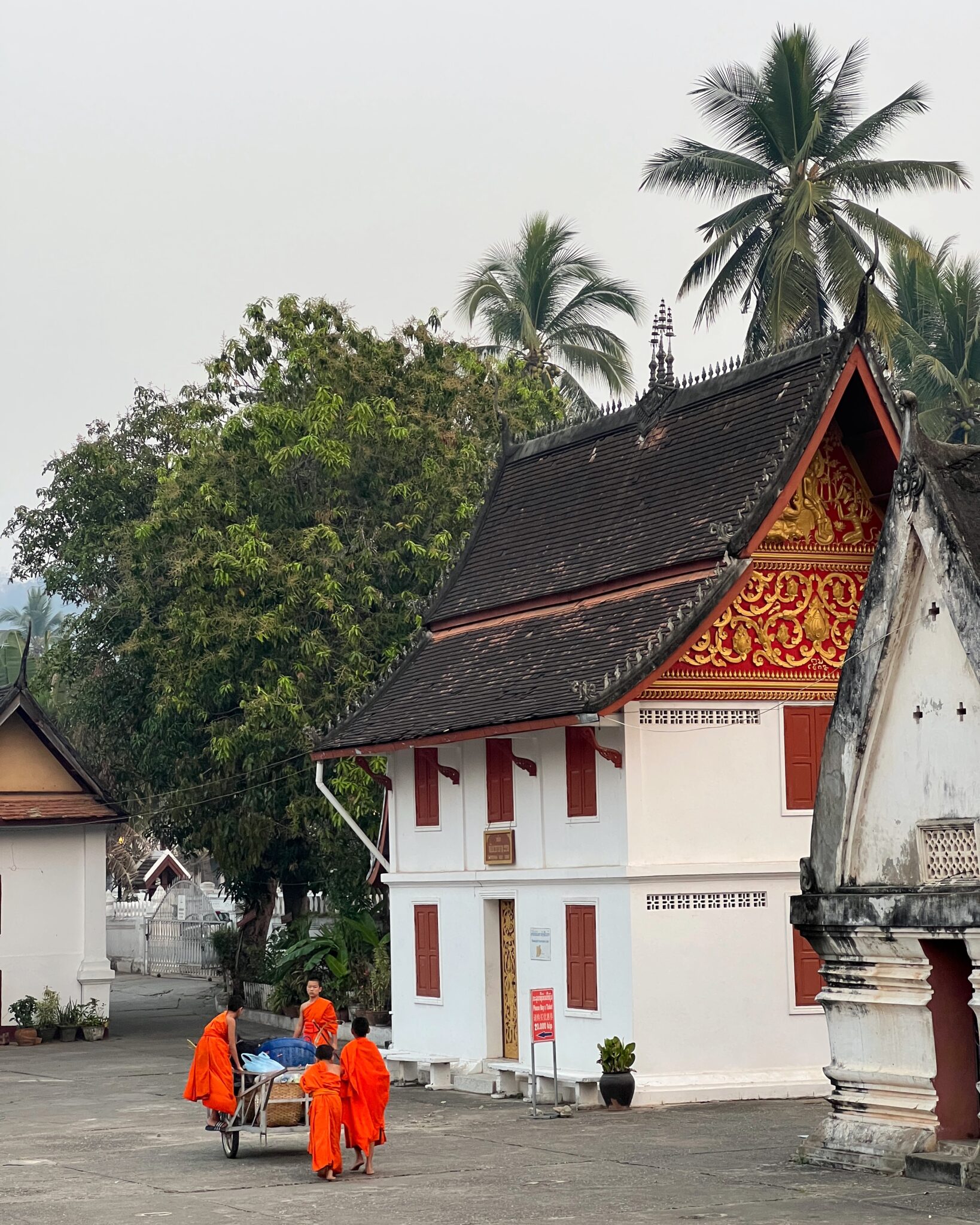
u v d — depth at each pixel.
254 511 35.47
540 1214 14.27
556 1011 23.39
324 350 35.91
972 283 55.91
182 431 39.72
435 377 36.81
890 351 51.56
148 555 36.81
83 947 35.84
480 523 29.36
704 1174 16.14
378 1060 17.41
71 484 43.50
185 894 52.22
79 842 36.12
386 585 35.28
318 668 34.09
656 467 25.38
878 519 23.56
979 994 14.79
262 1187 16.34
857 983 16.06
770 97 46.81
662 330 26.55
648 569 23.41
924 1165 15.13
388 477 35.75
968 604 15.05
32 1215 14.80
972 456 16.11
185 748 36.41
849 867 16.25
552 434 28.86
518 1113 21.47
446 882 26.03
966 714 15.14
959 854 15.24
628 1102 21.30
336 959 33.69
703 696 22.52
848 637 23.41
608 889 22.36
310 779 34.22
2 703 35.50
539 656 24.38
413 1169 17.23
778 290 44.00
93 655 41.50
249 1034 34.62
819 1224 13.30
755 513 22.17
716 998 22.20
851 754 16.20
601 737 22.59
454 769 26.06
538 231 57.62
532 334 55.38
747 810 22.80
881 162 46.09
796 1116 20.30
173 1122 21.67
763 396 23.94
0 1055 32.56
